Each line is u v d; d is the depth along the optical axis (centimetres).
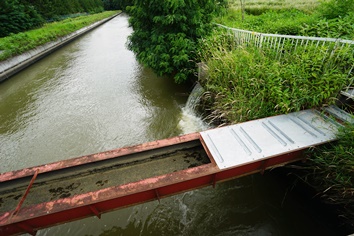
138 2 571
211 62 482
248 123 304
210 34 618
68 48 1525
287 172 331
